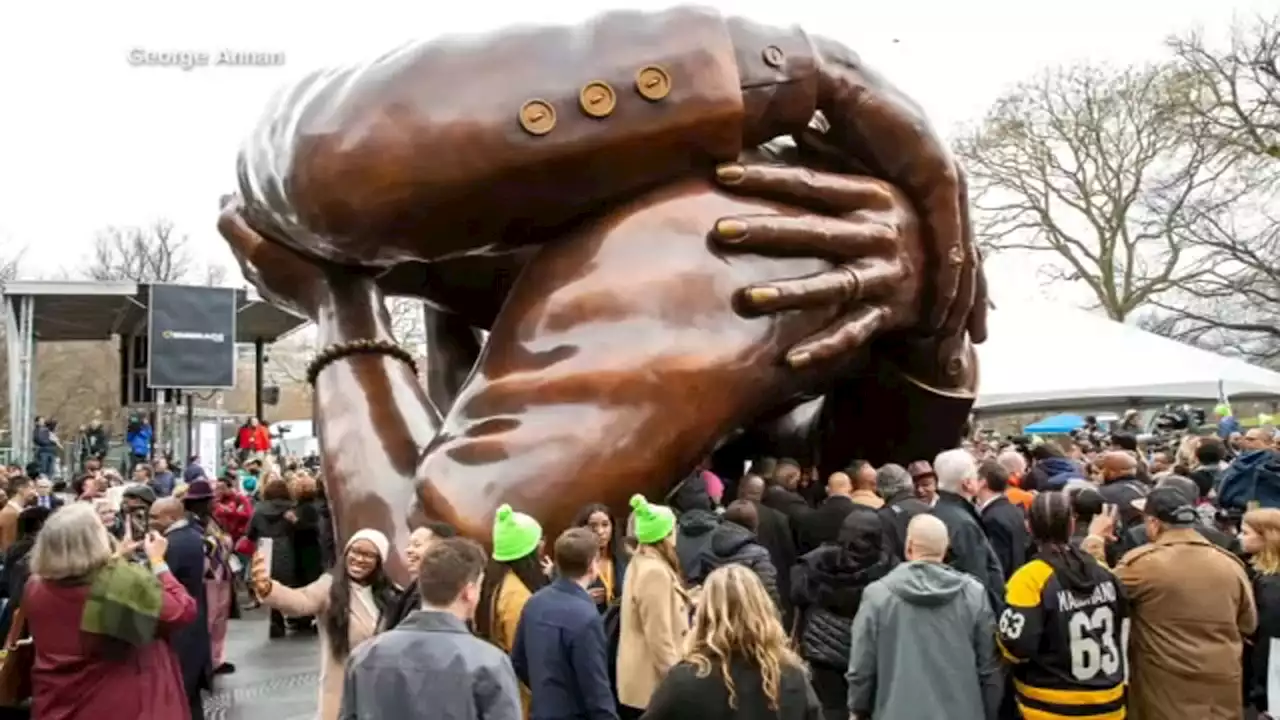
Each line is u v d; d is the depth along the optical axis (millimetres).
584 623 4410
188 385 19594
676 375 7375
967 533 6383
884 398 10016
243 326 23891
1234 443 12875
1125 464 8172
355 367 8461
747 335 7645
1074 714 4926
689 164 7836
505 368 7551
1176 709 5230
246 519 13664
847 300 8008
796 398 9281
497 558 5160
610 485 7180
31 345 19594
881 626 4938
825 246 7965
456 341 10438
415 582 4828
